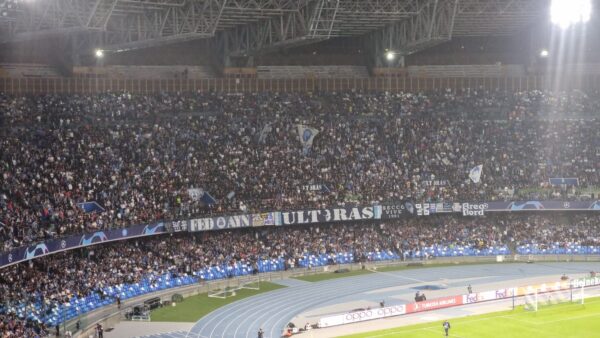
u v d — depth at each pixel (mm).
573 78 130125
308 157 110688
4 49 109000
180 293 87188
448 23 100250
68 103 105875
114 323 75250
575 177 114000
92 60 113000
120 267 85812
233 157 107000
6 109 100625
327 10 98125
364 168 111375
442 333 72375
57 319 71125
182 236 97938
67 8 81062
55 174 90625
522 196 110500
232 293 88562
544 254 108375
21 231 75375
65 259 82812
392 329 74188
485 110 124688
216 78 118688
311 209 102938
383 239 107688
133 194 93750
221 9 88062
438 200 108688
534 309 81062
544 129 121875
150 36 96688
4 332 61250
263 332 72062
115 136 102312
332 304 84062
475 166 113125
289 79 122125
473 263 106562
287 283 94688
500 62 132125
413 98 124812
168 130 107500
